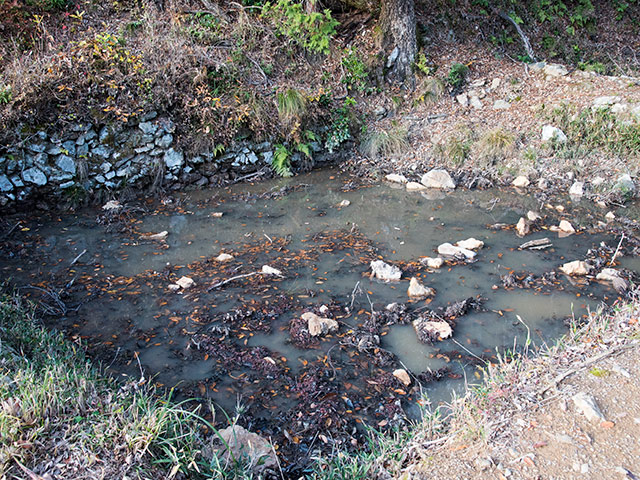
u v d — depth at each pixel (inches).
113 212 253.0
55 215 250.2
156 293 176.7
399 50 372.8
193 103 281.7
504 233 229.1
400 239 225.5
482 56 405.1
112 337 149.9
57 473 82.0
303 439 110.0
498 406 104.0
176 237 227.5
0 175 238.2
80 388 101.3
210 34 323.9
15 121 238.2
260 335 151.4
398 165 326.3
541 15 453.1
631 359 116.0
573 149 306.0
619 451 88.9
